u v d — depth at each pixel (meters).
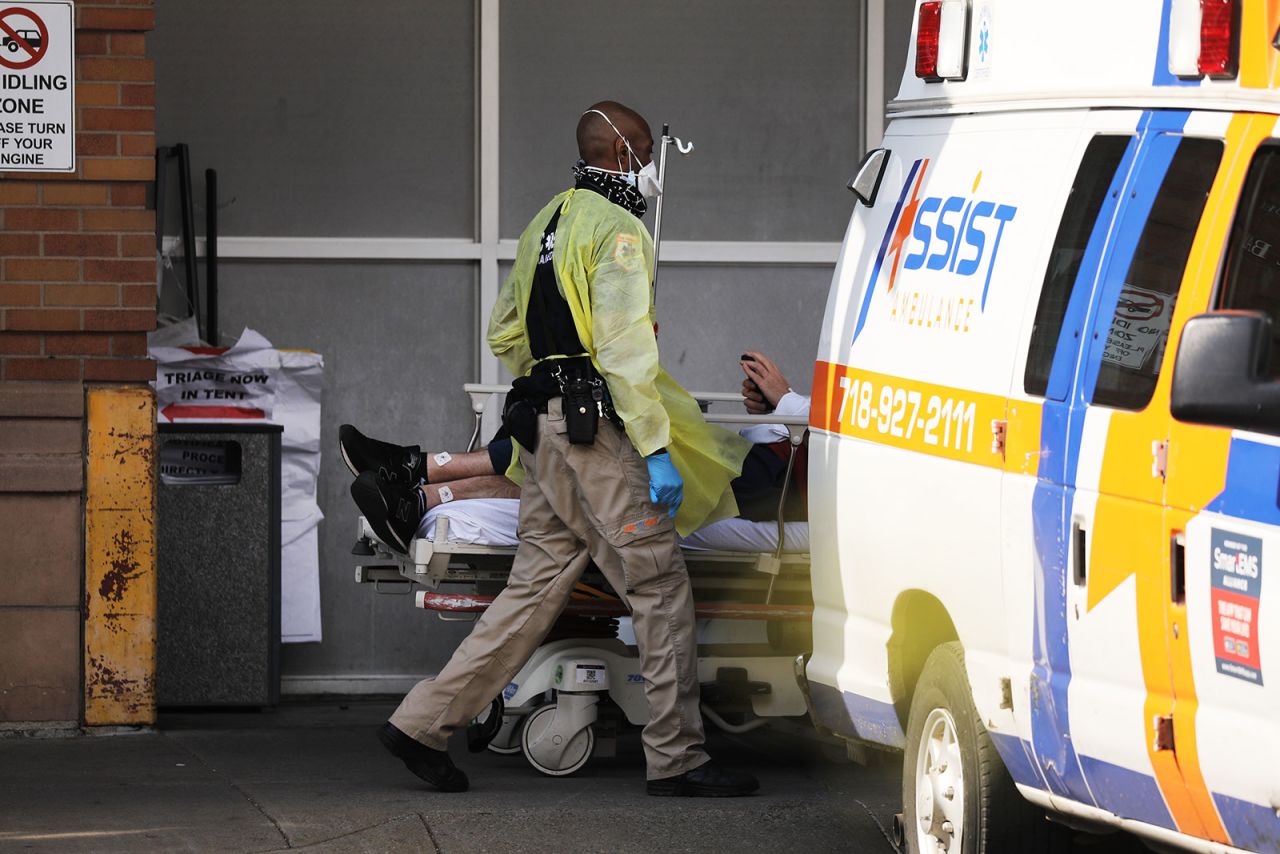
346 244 27.91
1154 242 13.18
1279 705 11.09
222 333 27.88
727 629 21.66
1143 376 12.76
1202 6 13.00
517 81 28.11
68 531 23.34
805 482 21.25
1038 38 15.23
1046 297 14.11
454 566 21.83
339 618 28.19
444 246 28.03
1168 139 13.47
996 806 14.41
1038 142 14.93
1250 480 11.52
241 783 20.75
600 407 19.08
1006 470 14.03
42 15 22.95
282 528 27.33
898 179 17.08
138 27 23.08
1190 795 11.95
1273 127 12.42
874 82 28.22
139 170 23.17
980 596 14.38
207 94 27.80
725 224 28.39
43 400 23.08
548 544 19.84
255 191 27.91
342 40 27.95
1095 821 13.34
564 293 19.22
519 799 19.69
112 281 23.25
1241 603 11.44
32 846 17.48
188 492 26.06
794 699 21.50
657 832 18.06
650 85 28.30
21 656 23.34
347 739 24.19
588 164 20.02
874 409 16.36
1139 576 12.40
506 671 19.88
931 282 15.83
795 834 18.06
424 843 17.59
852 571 16.73
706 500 20.23
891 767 21.91
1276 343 11.96
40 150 23.03
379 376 28.11
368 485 20.83
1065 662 13.21
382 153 28.03
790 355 28.66
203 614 26.09
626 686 21.06
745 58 28.38
